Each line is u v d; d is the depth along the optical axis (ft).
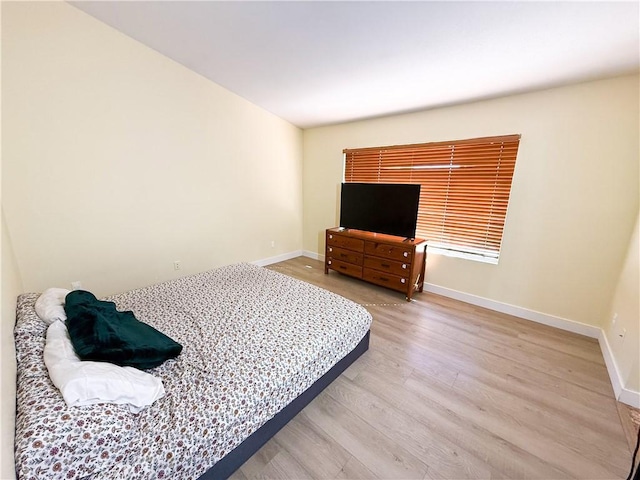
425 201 10.61
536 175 8.04
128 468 2.81
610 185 7.05
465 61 6.68
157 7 6.41
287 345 4.84
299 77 8.83
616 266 7.20
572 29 5.15
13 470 2.23
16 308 4.58
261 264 13.61
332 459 4.17
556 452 4.32
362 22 5.86
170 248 9.84
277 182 13.55
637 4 4.38
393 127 11.02
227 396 3.70
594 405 5.28
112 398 3.03
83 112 7.32
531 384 5.81
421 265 10.46
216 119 10.41
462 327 8.16
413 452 4.29
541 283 8.38
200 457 3.28
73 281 7.73
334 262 12.26
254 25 6.51
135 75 8.11
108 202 8.11
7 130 6.28
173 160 9.42
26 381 2.96
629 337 5.67
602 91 6.87
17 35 6.16
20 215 6.68
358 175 12.64
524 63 6.47
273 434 4.44
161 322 5.43
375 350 6.95
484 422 4.85
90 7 6.70
